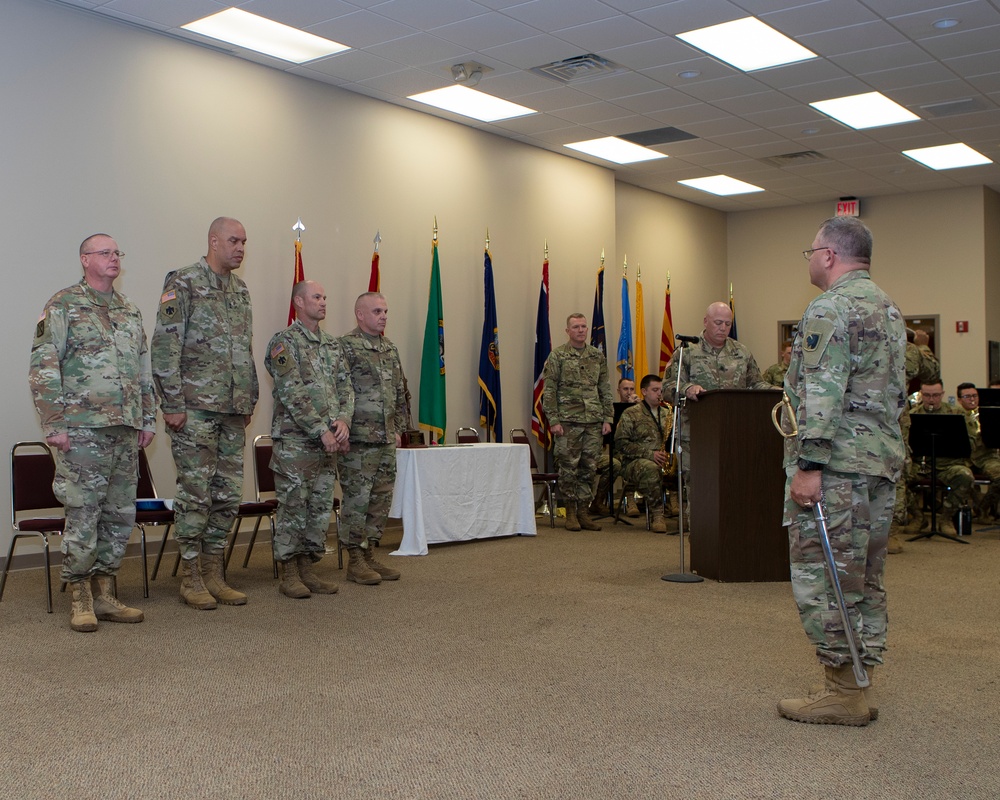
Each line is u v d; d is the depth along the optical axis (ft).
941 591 17.51
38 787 8.18
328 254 25.36
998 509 28.55
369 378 17.75
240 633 13.88
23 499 16.19
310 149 25.00
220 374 15.51
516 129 30.01
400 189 27.40
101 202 20.59
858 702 9.87
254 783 8.27
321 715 10.14
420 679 11.54
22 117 19.31
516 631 14.07
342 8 20.43
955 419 24.20
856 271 9.83
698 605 15.96
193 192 22.33
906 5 20.59
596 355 26.58
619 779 8.39
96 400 13.99
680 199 41.04
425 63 23.97
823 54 23.63
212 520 16.08
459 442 28.12
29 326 19.43
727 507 18.10
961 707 10.52
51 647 13.00
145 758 8.87
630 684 11.36
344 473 17.84
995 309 39.22
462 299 29.25
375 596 16.74
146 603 16.03
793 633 13.98
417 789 8.16
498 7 20.51
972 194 38.37
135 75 21.24
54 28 19.83
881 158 34.12
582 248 34.12
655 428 26.86
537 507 30.96
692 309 41.83
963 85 26.11
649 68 24.52
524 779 8.39
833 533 9.45
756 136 31.17
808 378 9.27
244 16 20.85
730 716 10.16
